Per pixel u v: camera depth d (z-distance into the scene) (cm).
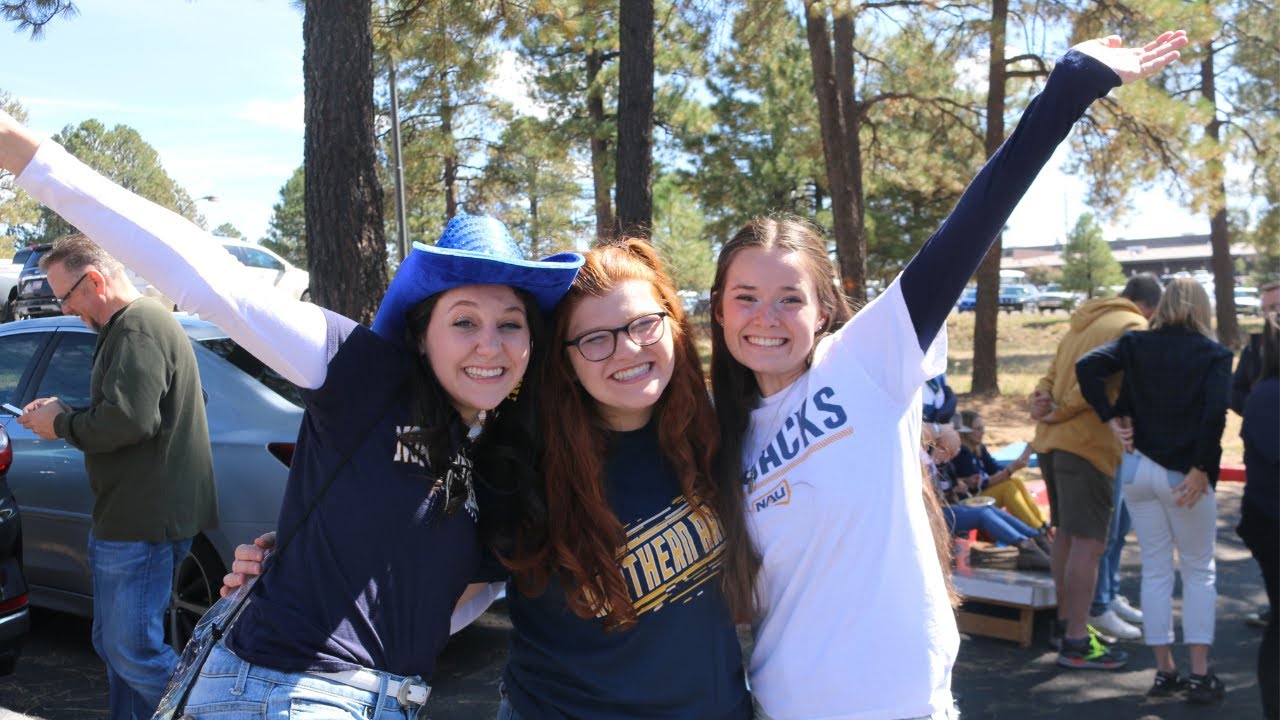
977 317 1647
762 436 200
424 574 174
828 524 188
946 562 217
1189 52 1259
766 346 197
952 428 477
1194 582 398
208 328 425
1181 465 386
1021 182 178
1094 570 435
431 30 816
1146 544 405
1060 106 176
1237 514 723
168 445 309
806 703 188
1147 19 1227
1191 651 399
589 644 192
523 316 183
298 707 160
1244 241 2419
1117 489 453
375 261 562
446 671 428
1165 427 386
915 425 196
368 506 168
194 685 168
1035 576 484
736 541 194
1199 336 386
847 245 1170
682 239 2270
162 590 312
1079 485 431
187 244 158
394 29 797
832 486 187
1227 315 2438
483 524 191
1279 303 414
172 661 314
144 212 158
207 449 327
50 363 457
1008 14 1377
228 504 377
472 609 224
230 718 161
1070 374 432
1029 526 554
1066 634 444
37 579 443
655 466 198
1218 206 1430
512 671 203
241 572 177
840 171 1160
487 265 171
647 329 189
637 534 190
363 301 556
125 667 307
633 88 716
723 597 195
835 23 1248
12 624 351
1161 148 1373
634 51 716
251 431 389
